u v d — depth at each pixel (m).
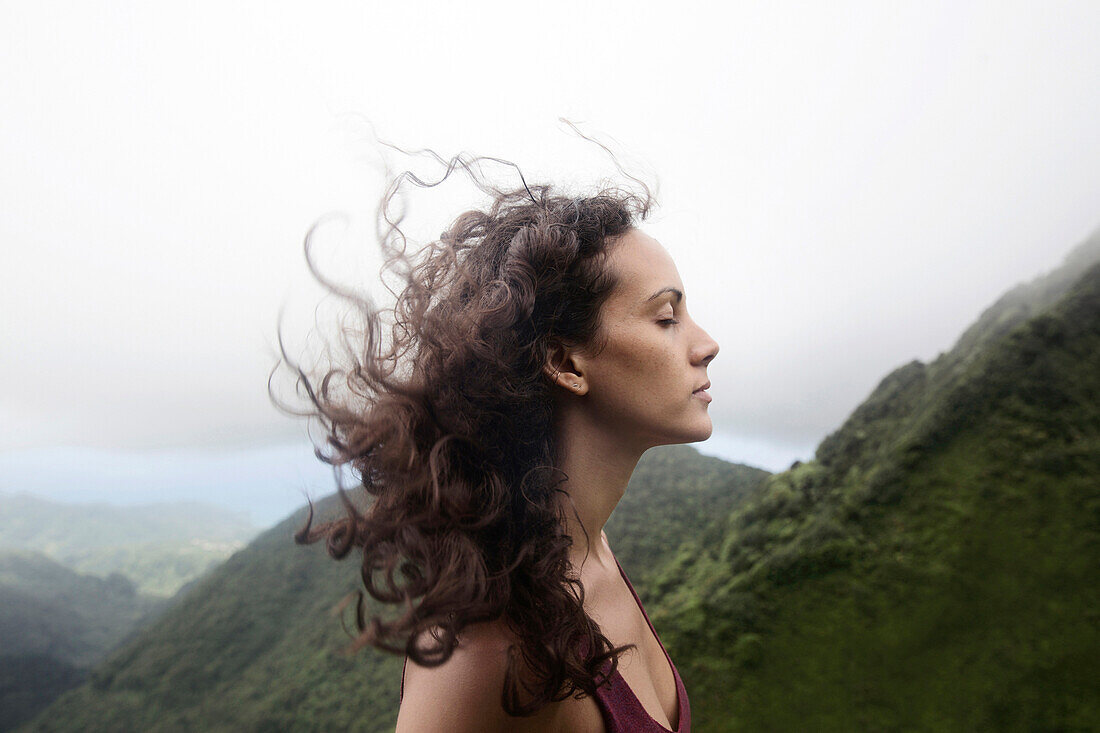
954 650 18.36
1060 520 20.80
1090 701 15.95
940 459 25.11
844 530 23.80
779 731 18.06
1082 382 25.12
